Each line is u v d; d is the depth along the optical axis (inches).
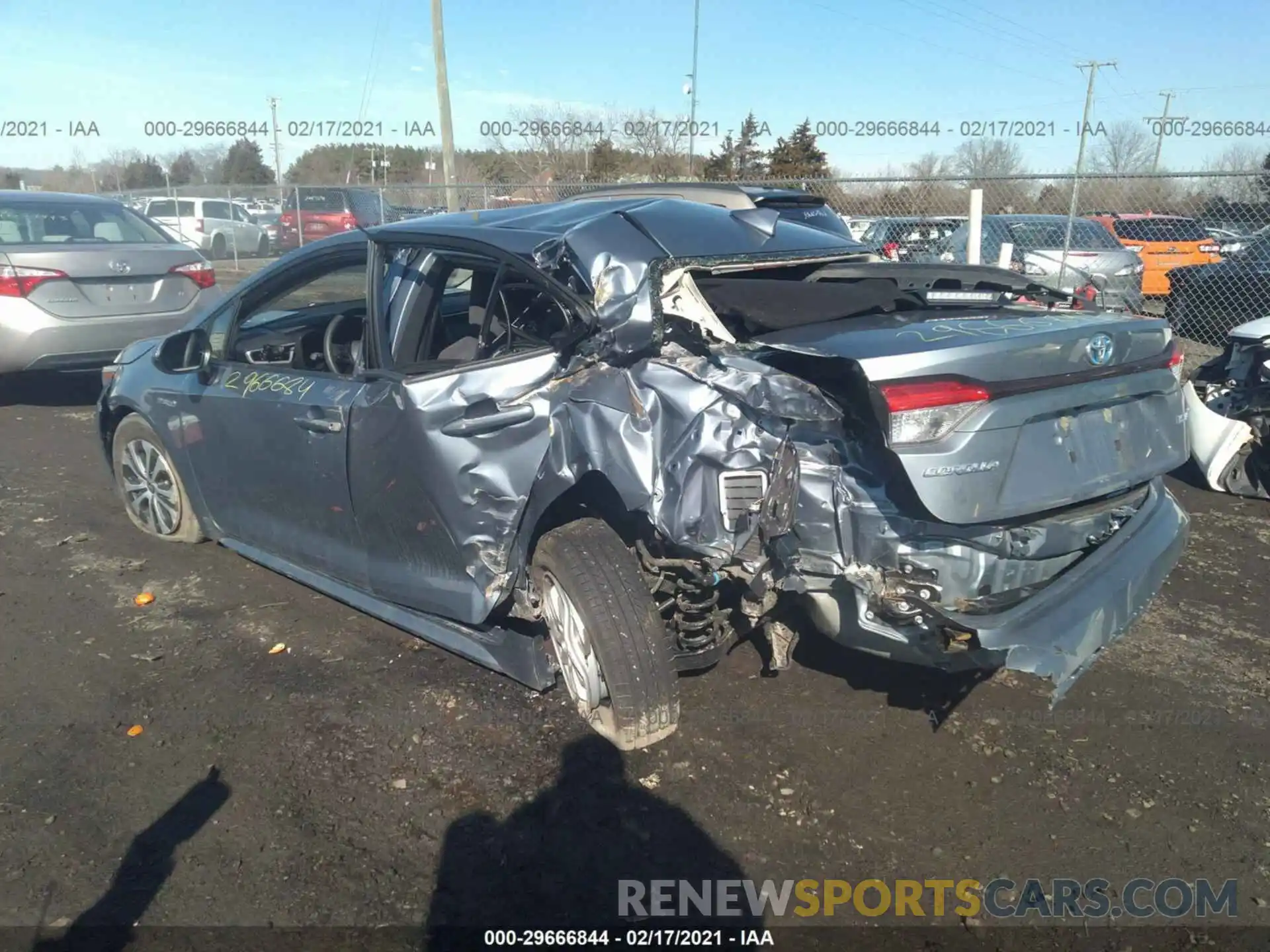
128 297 316.2
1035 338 117.3
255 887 107.5
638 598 123.1
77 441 291.3
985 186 557.3
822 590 118.6
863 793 123.6
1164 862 112.3
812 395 112.9
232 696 145.9
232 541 186.5
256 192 905.5
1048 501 117.0
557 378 126.6
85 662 156.8
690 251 138.0
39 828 116.9
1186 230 529.0
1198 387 262.7
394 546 146.8
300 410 154.1
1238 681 151.9
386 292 148.6
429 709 141.7
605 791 123.6
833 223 299.7
